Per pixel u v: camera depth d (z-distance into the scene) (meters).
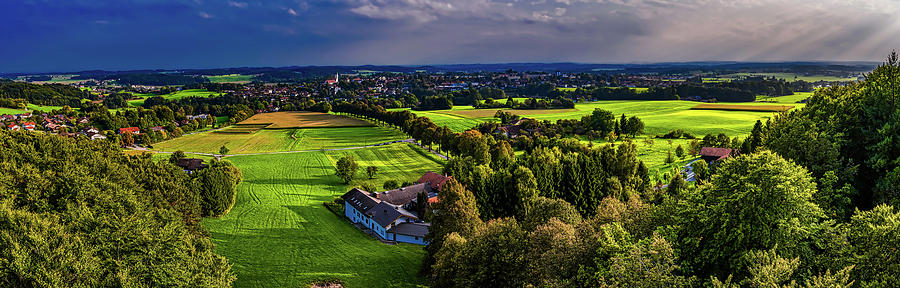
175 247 42.19
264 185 117.19
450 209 60.44
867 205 42.41
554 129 185.12
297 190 111.56
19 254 34.06
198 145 184.38
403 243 73.75
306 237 74.56
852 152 45.22
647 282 26.94
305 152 167.00
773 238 29.16
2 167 53.59
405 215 78.38
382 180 122.38
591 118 189.38
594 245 34.41
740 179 30.69
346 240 73.88
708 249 31.03
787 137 46.44
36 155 65.44
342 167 119.19
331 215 89.62
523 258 39.66
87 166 63.66
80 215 43.31
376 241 74.25
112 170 64.56
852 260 26.64
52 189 52.34
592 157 89.50
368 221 81.19
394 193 94.56
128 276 35.91
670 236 32.50
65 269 34.38
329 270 60.06
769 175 29.67
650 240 31.39
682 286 27.06
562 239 35.38
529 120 196.75
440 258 47.94
